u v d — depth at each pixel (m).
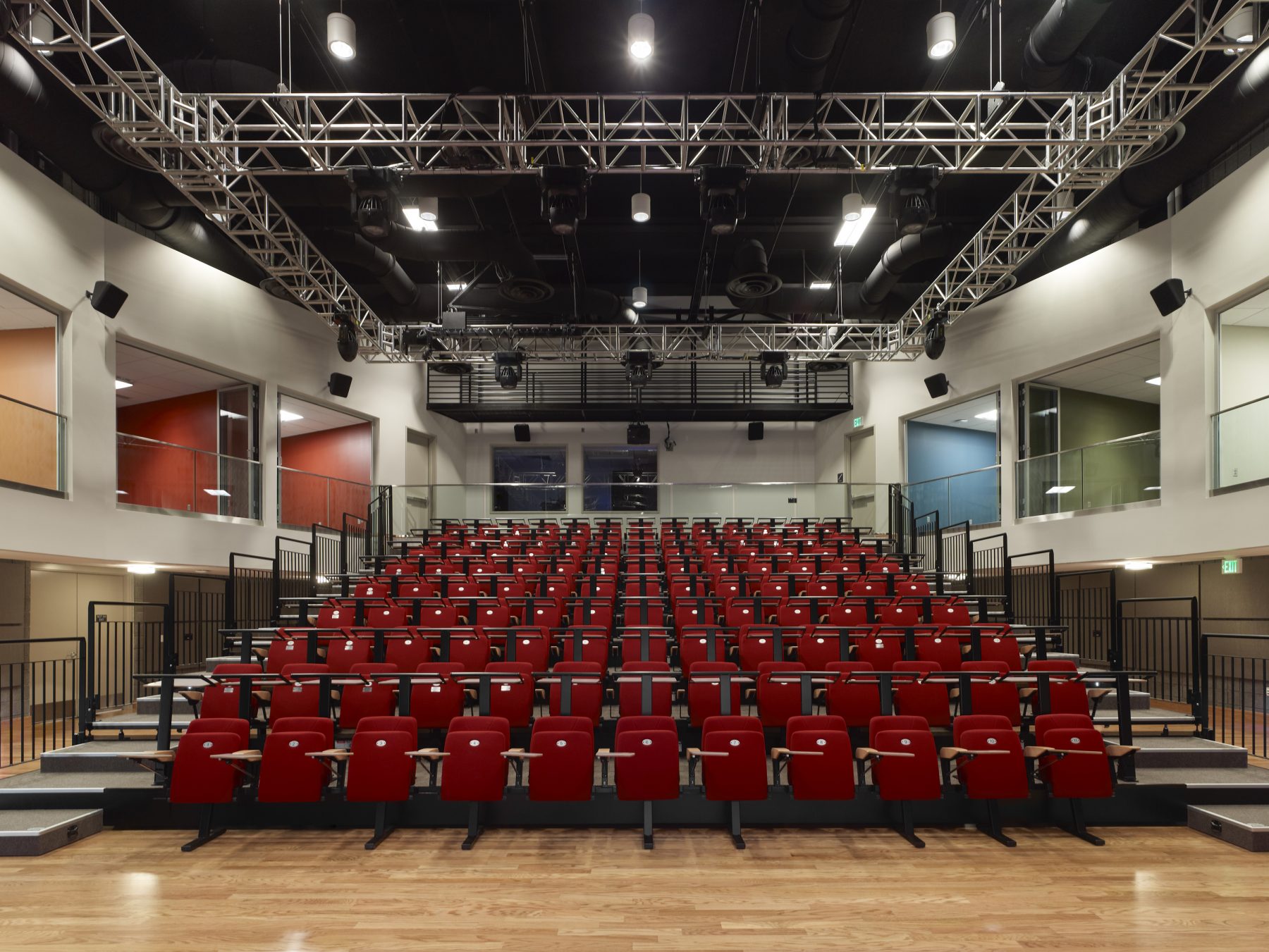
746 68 8.81
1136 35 8.74
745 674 6.14
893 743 5.25
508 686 6.20
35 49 6.34
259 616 12.20
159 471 10.47
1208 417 9.34
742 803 5.57
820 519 15.93
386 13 8.66
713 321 14.93
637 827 5.53
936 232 10.95
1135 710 7.57
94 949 3.84
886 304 13.56
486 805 5.52
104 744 6.59
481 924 4.09
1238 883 4.62
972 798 5.39
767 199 12.25
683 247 14.02
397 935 3.97
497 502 16.45
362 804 5.52
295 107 7.63
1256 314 9.30
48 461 8.78
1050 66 7.57
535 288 11.92
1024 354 12.44
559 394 17.83
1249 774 6.05
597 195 12.71
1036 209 9.41
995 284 11.30
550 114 10.27
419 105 9.67
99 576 11.53
